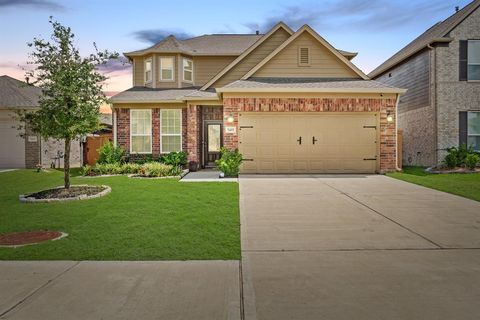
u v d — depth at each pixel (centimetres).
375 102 1528
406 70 2183
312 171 1536
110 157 1739
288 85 1543
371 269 487
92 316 361
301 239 636
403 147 2238
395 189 1142
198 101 1752
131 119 1878
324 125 1536
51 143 2128
